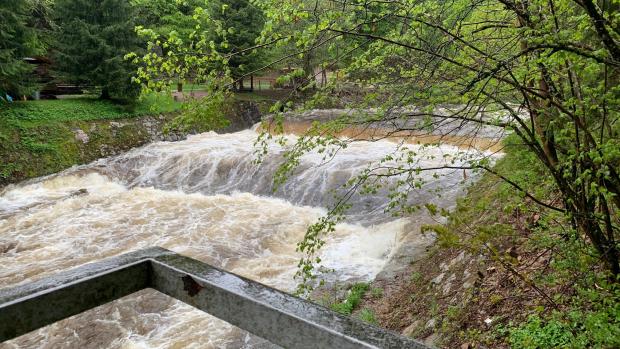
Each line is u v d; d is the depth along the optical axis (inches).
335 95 126.6
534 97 116.0
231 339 250.4
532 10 107.1
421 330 204.1
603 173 103.4
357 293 281.9
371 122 118.7
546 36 93.0
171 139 778.2
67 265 359.3
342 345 35.0
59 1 786.8
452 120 120.5
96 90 860.6
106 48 773.9
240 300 41.3
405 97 115.8
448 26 117.6
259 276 334.6
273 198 526.9
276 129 119.3
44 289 41.4
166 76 124.6
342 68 125.3
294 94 120.1
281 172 127.1
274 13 109.9
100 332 261.0
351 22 112.9
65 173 616.7
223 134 827.4
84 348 249.6
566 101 110.3
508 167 188.7
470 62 116.4
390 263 324.2
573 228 127.2
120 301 286.2
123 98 812.6
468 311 185.0
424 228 135.5
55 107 734.5
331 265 346.3
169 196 535.2
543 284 160.1
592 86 114.5
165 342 250.8
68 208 483.8
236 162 595.5
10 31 666.8
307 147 124.7
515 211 199.8
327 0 111.9
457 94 111.5
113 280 46.0
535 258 179.6
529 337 135.3
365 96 123.3
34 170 617.9
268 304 39.4
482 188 319.3
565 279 145.8
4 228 430.3
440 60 113.1
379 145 623.8
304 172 536.7
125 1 823.7
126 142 742.5
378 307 264.2
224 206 492.4
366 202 453.7
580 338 120.2
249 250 384.2
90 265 47.1
